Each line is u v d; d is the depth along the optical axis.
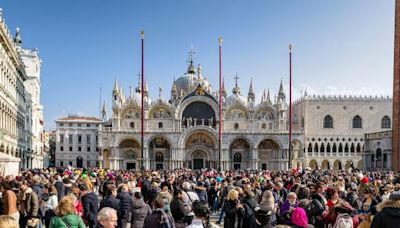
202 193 26.31
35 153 103.31
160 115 120.19
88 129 147.38
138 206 16.64
